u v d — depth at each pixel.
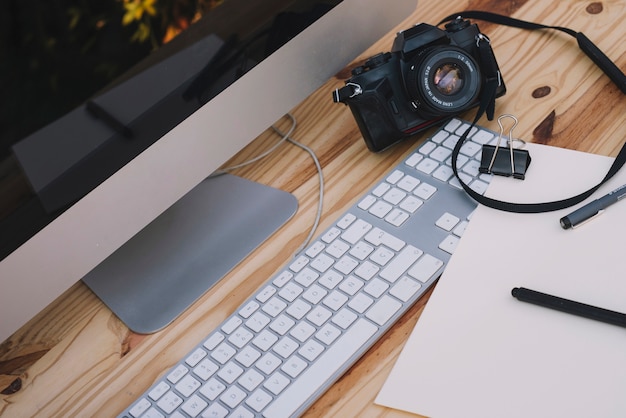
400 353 0.66
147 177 0.74
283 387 0.65
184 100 0.74
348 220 0.78
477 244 0.72
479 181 0.78
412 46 0.82
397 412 0.62
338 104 0.95
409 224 0.76
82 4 0.64
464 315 0.66
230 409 0.65
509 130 0.84
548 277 0.68
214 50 0.75
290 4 0.80
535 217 0.73
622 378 0.59
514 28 0.98
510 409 0.59
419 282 0.70
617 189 0.72
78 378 0.74
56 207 0.68
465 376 0.62
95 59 0.66
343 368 0.66
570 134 0.82
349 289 0.71
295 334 0.69
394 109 0.83
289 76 0.84
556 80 0.89
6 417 0.72
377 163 0.85
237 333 0.71
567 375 0.60
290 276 0.74
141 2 0.68
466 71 0.82
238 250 0.80
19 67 0.61
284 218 0.82
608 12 0.95
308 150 0.89
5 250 0.66
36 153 0.64
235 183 0.88
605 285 0.66
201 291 0.77
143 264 0.82
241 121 0.80
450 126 0.85
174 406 0.67
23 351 0.77
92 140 0.68
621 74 0.84
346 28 0.88
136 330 0.76
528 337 0.64
